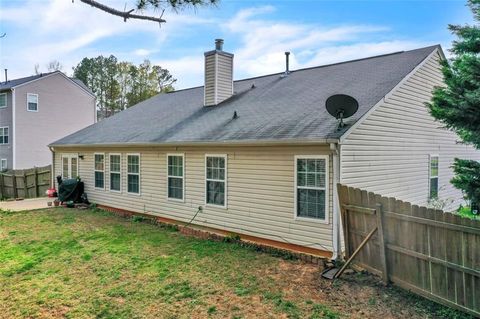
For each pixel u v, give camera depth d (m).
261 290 5.45
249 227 8.41
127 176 12.08
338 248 6.77
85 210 12.88
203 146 9.29
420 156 9.91
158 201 10.92
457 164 6.89
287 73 12.94
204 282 5.80
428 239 4.80
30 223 10.67
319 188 7.12
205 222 9.48
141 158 11.49
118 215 11.92
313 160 7.22
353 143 7.20
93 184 13.70
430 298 4.80
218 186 9.14
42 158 26.94
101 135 13.73
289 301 5.03
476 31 6.46
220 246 8.04
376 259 5.70
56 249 7.80
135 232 9.42
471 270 4.25
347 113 6.84
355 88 9.04
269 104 10.09
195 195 9.75
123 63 46.19
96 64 46.50
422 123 9.95
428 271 4.83
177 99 15.48
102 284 5.77
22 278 6.10
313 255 7.10
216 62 12.08
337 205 6.80
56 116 27.73
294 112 8.71
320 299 5.08
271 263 6.80
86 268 6.55
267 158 8.01
